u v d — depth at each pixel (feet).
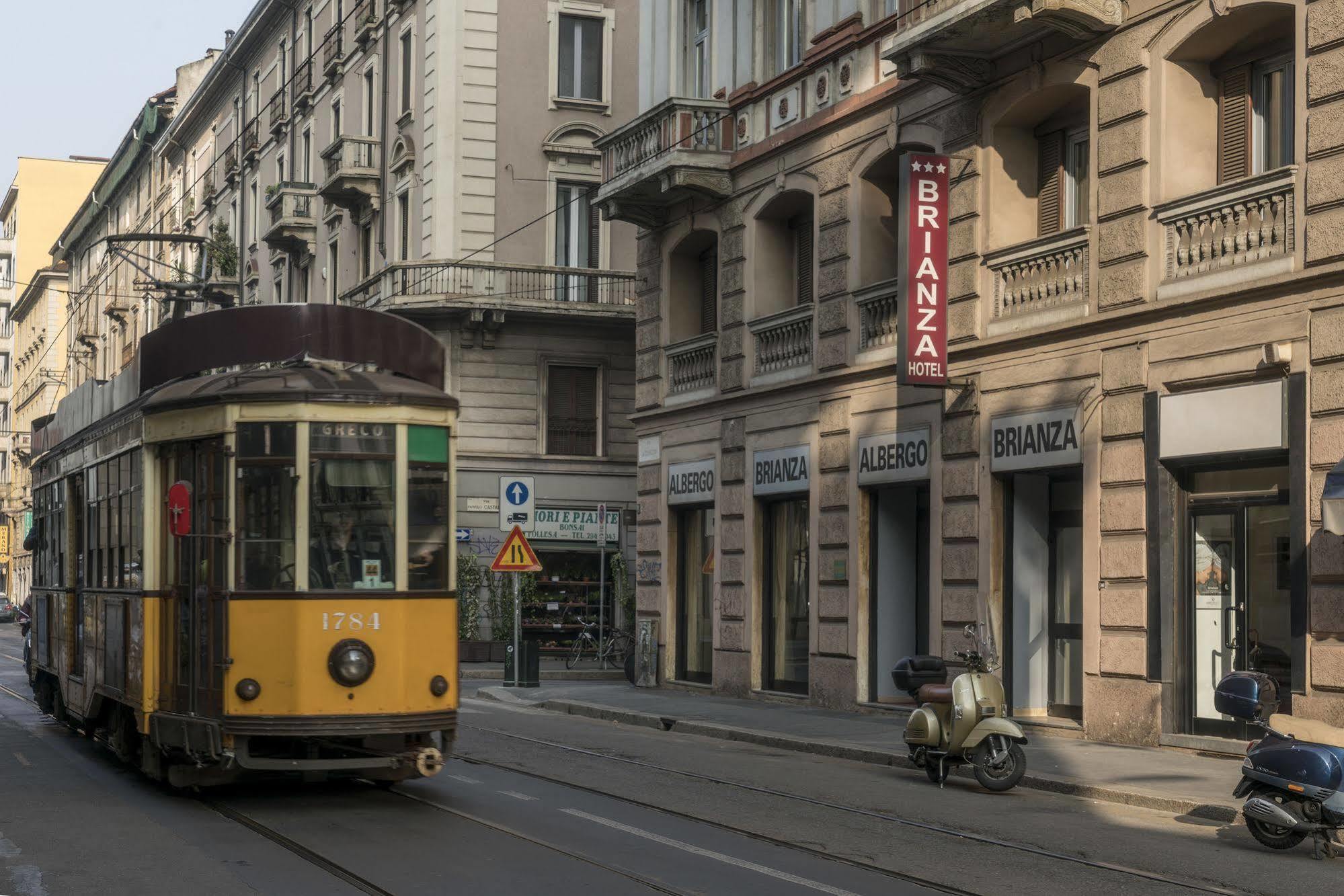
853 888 28.91
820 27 73.97
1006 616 60.29
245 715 36.68
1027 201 61.82
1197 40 52.03
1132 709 52.90
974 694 44.09
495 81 121.29
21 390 327.47
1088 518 55.21
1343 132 45.96
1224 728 50.19
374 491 38.01
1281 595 48.47
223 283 169.99
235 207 181.27
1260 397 48.29
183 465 40.09
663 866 30.81
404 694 37.63
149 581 41.29
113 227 252.01
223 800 40.19
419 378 41.91
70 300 287.69
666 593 87.40
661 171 80.94
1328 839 33.60
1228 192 49.93
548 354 121.70
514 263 119.96
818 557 72.79
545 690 85.71
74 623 54.19
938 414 63.93
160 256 217.36
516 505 86.69
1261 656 49.11
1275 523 48.80
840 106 71.82
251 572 37.24
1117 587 53.83
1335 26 46.50
